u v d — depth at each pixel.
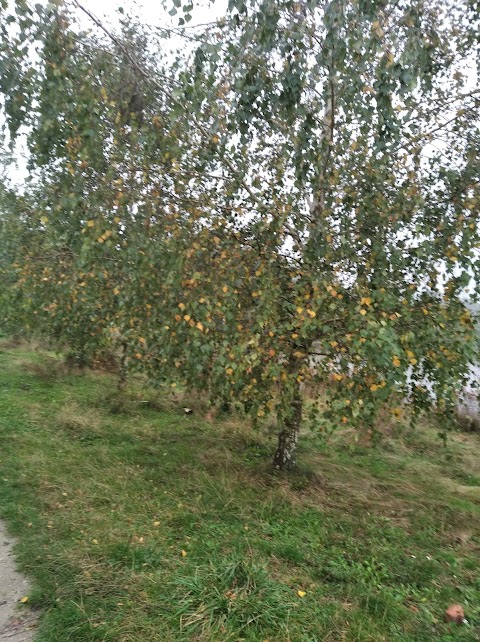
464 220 4.73
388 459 7.89
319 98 5.09
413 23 4.22
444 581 4.20
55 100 4.49
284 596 3.52
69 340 8.02
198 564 3.84
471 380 5.74
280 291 4.96
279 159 5.41
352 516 5.32
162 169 5.11
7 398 8.86
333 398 4.79
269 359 4.76
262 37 4.03
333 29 3.84
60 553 3.80
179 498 5.21
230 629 3.08
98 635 2.93
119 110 5.07
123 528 4.34
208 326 4.71
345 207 5.00
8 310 7.71
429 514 5.61
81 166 4.76
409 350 4.61
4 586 3.43
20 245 7.30
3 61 4.36
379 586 3.95
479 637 3.39
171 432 7.84
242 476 5.97
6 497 4.82
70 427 7.41
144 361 5.98
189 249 4.95
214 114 4.38
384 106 3.95
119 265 5.52
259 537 4.51
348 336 4.32
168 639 2.95
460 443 9.30
